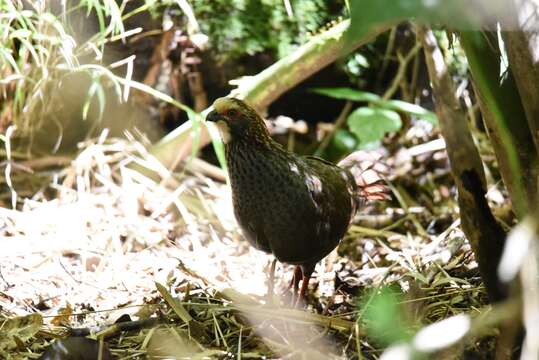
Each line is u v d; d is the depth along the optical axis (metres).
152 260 8.50
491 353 5.54
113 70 10.58
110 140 10.58
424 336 3.64
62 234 8.95
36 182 10.48
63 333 6.58
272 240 7.17
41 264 8.38
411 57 11.34
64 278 8.13
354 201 7.94
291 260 7.30
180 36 10.59
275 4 10.60
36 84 9.27
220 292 7.32
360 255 9.21
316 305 7.62
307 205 7.00
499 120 4.86
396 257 8.55
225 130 7.07
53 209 9.41
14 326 6.59
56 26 8.48
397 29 11.26
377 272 8.34
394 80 11.30
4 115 10.09
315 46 9.48
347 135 11.19
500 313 4.23
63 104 10.63
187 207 10.00
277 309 6.77
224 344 6.34
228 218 9.71
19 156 10.60
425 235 9.51
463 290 6.87
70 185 10.02
